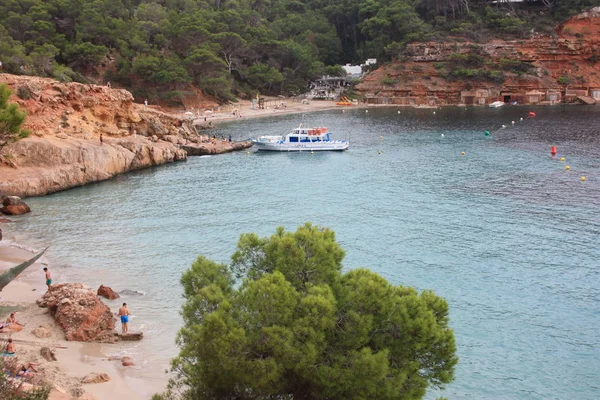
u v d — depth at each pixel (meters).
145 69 177.75
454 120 166.12
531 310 44.47
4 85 72.88
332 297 25.14
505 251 57.06
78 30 181.50
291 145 120.94
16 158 84.69
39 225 67.44
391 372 24.47
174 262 55.38
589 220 66.19
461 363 37.28
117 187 87.81
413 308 25.81
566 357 38.00
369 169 100.44
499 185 84.69
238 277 29.62
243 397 25.58
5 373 27.81
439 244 59.59
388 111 193.62
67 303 40.47
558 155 106.31
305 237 28.48
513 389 34.66
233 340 23.48
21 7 178.75
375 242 60.81
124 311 39.78
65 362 35.22
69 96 103.62
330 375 23.64
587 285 48.62
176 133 123.75
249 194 83.06
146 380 33.88
